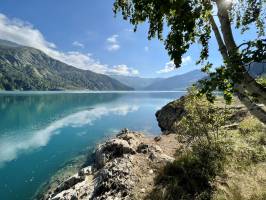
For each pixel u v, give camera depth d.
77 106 76.19
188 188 9.19
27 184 17.14
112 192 9.77
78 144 27.92
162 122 35.97
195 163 10.57
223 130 14.02
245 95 5.83
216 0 5.67
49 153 24.48
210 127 12.95
